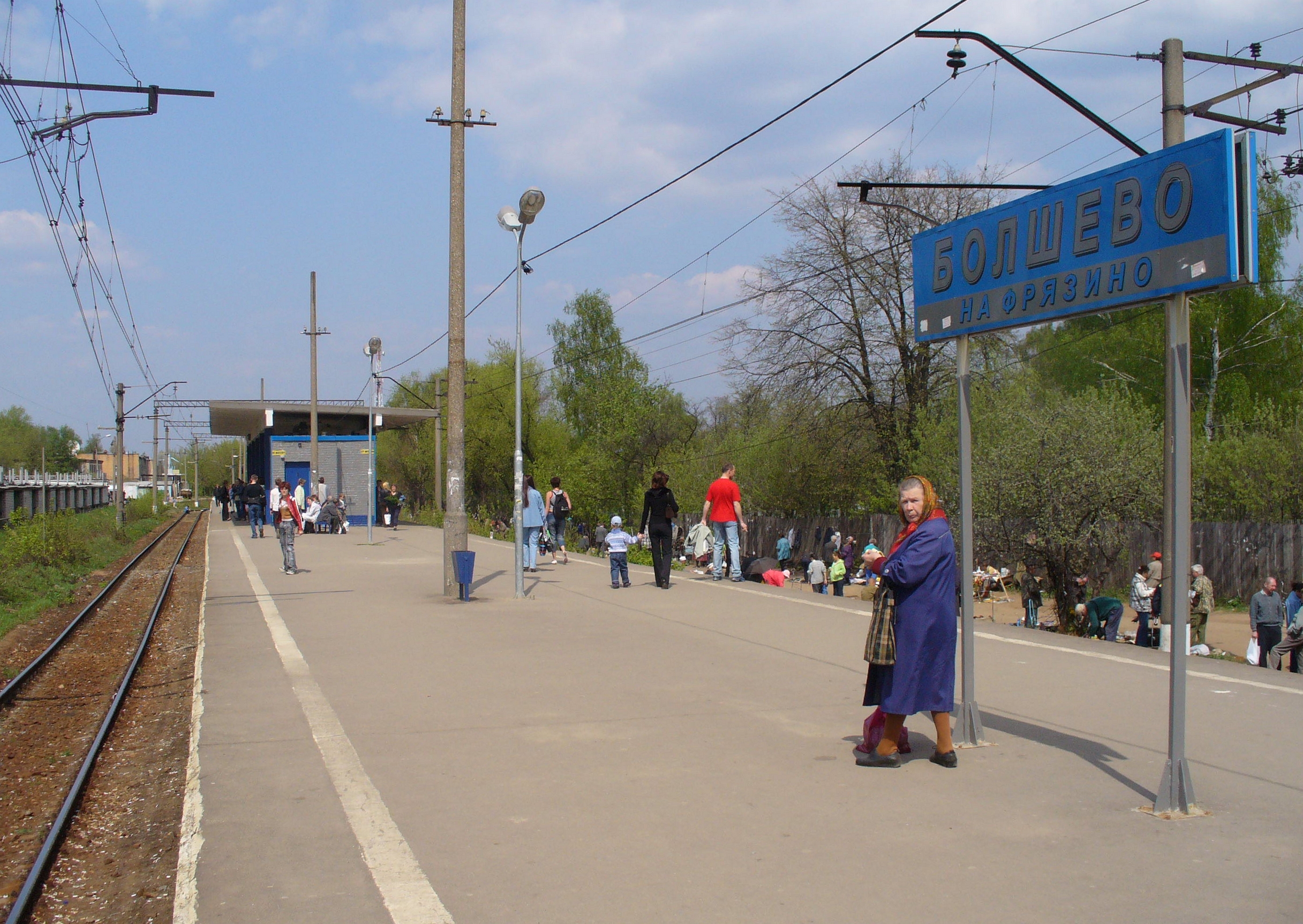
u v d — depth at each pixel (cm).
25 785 768
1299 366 3322
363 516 3769
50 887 539
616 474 4872
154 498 6625
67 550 2577
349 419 4509
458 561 1378
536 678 848
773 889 411
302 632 1113
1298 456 2569
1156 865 432
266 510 3706
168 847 586
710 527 1858
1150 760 590
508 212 1427
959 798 526
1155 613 1642
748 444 4006
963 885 413
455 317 1467
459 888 416
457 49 1477
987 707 727
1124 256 530
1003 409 2634
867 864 436
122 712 999
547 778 566
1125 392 3188
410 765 593
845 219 3156
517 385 1424
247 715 722
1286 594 2381
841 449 3562
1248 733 646
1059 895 402
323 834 480
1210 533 2581
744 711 725
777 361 3278
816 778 562
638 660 929
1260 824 481
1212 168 475
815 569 2786
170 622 1664
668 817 499
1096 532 2141
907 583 568
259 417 4144
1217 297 3300
